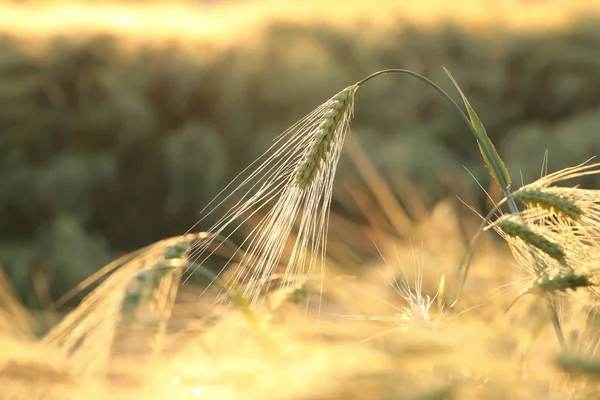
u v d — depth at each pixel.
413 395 0.78
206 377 0.98
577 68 9.24
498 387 0.85
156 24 10.56
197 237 1.18
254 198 1.48
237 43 9.85
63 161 8.46
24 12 12.09
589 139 7.71
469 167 7.80
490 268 2.08
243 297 1.32
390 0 10.83
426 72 9.48
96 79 9.06
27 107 8.80
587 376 0.81
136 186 8.55
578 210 1.27
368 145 7.77
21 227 8.20
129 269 1.14
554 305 1.20
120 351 0.97
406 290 1.63
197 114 9.18
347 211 6.43
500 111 9.09
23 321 1.46
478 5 10.57
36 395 0.94
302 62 9.20
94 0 13.60
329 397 0.80
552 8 10.52
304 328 1.22
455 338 0.90
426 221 3.46
